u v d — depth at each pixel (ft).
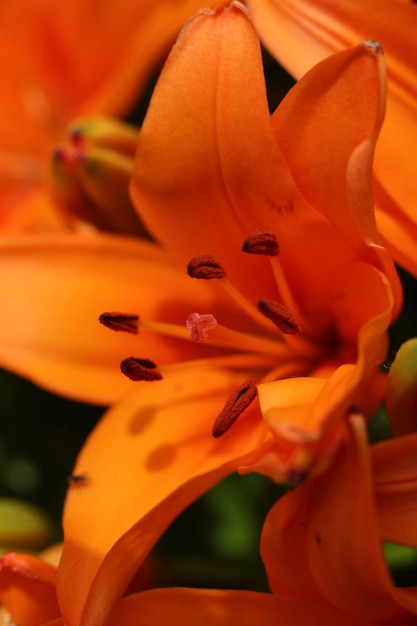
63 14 1.69
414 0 1.42
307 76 1.24
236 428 1.33
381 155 1.32
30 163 1.77
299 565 1.25
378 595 1.23
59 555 1.44
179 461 1.32
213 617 1.26
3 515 1.48
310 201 1.29
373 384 1.29
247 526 1.55
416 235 1.31
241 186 1.31
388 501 1.22
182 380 1.38
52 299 1.43
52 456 1.59
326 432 1.16
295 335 1.36
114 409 1.37
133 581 1.45
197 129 1.30
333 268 1.33
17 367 1.41
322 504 1.21
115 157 1.50
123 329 1.36
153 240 1.54
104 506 1.29
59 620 1.25
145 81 1.63
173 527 1.56
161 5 1.66
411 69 1.32
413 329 1.51
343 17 1.33
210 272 1.33
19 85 1.76
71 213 1.54
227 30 1.28
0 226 1.68
